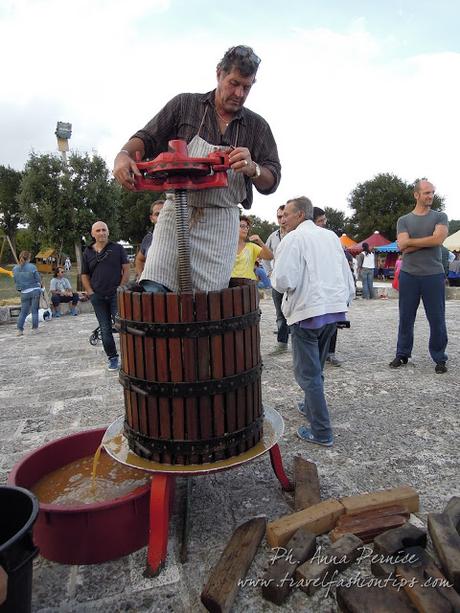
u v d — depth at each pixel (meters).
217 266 2.31
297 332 3.18
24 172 25.14
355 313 10.44
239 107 2.21
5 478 2.94
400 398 4.12
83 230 24.16
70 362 6.23
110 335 5.52
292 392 4.43
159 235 2.29
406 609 1.69
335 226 55.88
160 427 2.08
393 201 45.12
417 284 4.84
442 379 4.65
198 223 2.25
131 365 2.12
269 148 2.37
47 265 38.84
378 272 29.61
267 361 5.68
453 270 17.12
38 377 5.47
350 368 5.21
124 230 37.84
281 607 1.82
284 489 2.62
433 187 4.65
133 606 1.85
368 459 2.99
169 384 2.02
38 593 1.93
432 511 2.39
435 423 3.52
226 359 2.05
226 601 1.76
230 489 2.69
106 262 5.37
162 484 2.08
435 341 4.82
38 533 2.10
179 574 2.01
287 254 3.06
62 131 23.14
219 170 1.95
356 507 2.26
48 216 23.45
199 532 2.29
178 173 1.93
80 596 1.91
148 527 2.21
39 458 2.49
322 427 3.18
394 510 2.28
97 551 2.09
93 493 2.37
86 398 4.53
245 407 2.16
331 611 1.79
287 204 3.41
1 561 1.45
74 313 12.23
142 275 2.33
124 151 2.07
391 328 8.00
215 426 2.07
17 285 9.13
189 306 1.97
